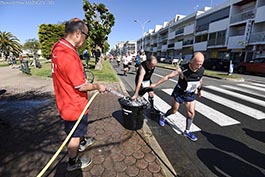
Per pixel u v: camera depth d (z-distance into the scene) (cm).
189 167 254
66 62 183
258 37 1991
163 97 657
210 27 2892
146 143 302
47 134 326
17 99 566
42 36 2341
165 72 1700
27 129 345
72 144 218
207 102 592
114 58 5869
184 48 4003
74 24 186
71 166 229
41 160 251
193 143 322
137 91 351
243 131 372
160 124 395
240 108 527
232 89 837
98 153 271
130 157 263
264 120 434
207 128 386
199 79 301
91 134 331
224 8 2617
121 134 333
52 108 473
